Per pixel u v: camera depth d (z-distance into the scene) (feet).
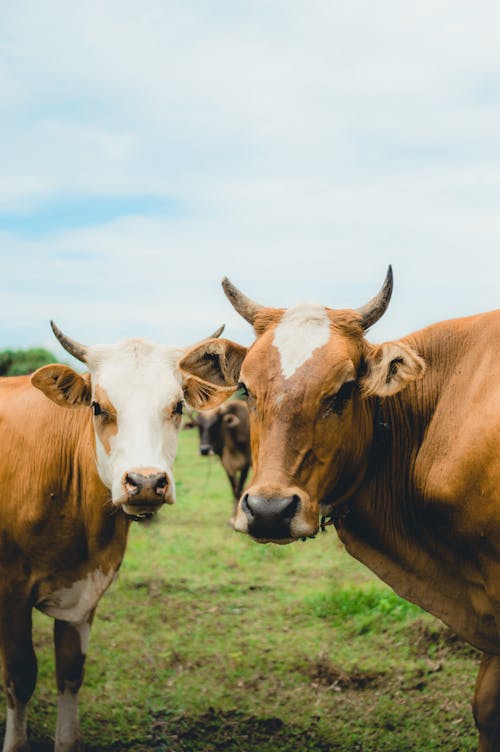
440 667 22.40
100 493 18.29
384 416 16.16
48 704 21.89
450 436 15.46
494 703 16.44
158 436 17.97
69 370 18.33
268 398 14.23
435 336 16.30
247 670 23.53
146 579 32.32
